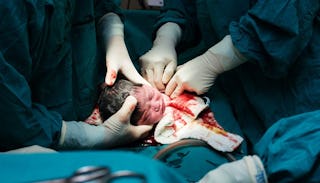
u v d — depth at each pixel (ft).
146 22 6.79
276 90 5.16
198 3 5.50
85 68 4.75
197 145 4.55
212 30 5.64
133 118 4.65
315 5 4.50
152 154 4.52
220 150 4.46
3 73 3.41
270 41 4.59
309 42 4.89
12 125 3.63
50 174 1.59
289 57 4.66
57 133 4.11
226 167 3.22
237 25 5.01
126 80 4.94
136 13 6.79
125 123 4.53
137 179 1.51
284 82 5.12
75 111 4.87
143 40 6.53
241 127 5.43
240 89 5.49
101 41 5.54
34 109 4.06
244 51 4.78
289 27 4.42
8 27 3.47
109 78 4.79
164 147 4.54
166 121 4.79
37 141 3.85
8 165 1.65
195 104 5.05
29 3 3.54
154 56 5.42
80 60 4.74
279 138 3.71
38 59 4.00
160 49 5.58
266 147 3.70
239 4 5.15
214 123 4.94
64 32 4.15
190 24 6.27
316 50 4.87
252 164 3.23
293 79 5.06
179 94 5.24
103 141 4.52
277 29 4.58
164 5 6.48
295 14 4.41
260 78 5.23
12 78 3.49
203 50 6.20
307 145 3.43
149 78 5.30
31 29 3.68
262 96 5.21
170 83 5.23
